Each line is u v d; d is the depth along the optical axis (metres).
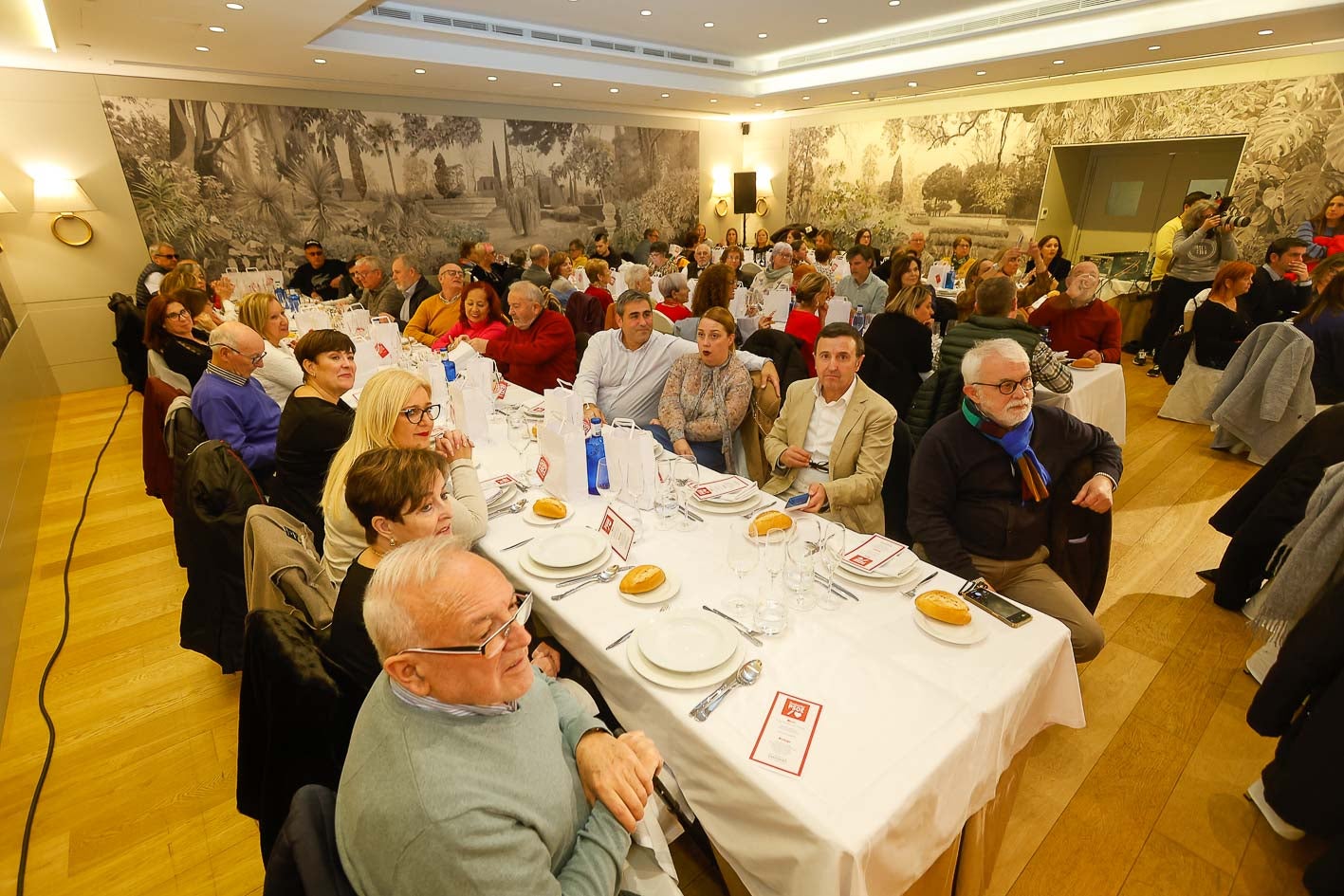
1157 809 1.81
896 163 9.33
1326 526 1.72
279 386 3.38
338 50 5.53
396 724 0.90
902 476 2.26
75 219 6.07
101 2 3.97
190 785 1.96
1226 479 3.87
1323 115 5.79
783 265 5.59
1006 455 1.85
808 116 10.27
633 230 10.41
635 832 1.13
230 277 6.66
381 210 7.96
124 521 3.60
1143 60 6.23
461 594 0.90
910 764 1.06
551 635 1.71
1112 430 3.68
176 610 2.82
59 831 1.81
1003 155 8.16
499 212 8.93
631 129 9.93
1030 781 1.90
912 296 3.39
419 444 1.87
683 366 2.78
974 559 1.97
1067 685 1.41
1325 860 1.48
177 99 6.41
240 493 1.99
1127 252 7.60
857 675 1.26
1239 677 2.31
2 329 4.30
